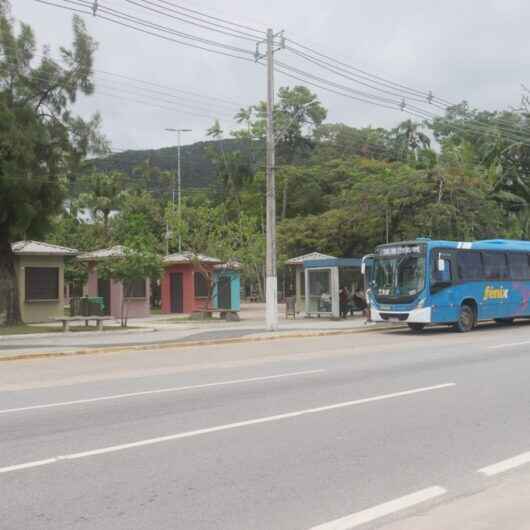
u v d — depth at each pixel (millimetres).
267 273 24094
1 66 23953
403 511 5270
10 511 5336
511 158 46156
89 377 13141
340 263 29547
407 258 23109
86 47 25609
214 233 32531
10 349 18375
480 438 7539
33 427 8375
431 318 22516
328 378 12102
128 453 7027
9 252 25984
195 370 13797
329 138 62875
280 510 5309
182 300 37062
